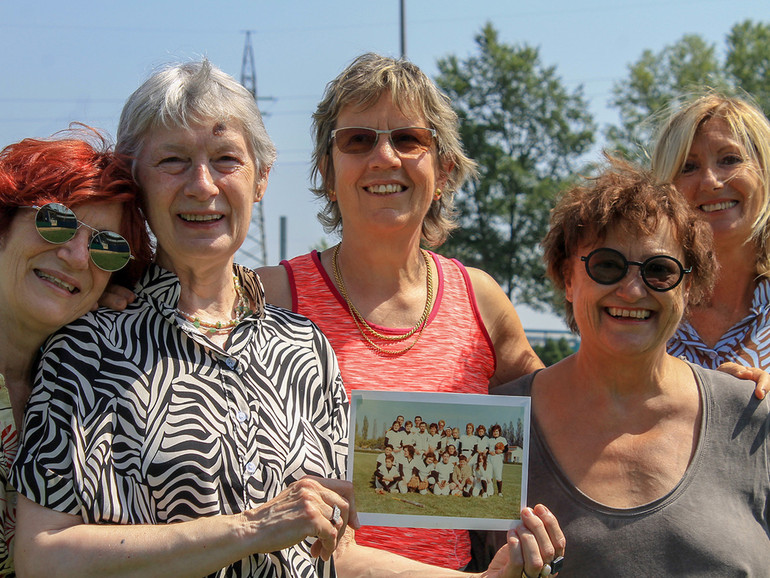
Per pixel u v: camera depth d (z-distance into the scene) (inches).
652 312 118.3
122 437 93.1
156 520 93.5
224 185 105.6
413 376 132.9
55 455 89.4
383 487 108.4
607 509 113.1
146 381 96.3
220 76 108.1
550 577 106.2
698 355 151.3
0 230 98.0
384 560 112.7
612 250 116.4
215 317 109.4
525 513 106.1
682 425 119.1
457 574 107.8
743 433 118.1
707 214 154.1
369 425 109.3
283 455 102.3
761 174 151.9
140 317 101.1
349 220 138.6
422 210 138.3
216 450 96.7
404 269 140.1
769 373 125.6
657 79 1448.1
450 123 143.0
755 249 152.3
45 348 98.2
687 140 155.1
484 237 1289.4
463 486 109.0
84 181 98.3
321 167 148.5
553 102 1362.0
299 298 138.9
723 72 1407.5
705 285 123.3
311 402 109.4
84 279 99.2
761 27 1405.0
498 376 147.8
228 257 108.8
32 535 87.7
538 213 1272.1
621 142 1364.4
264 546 89.7
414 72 136.8
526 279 1290.6
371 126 134.6
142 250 108.0
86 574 86.7
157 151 104.2
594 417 121.3
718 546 109.1
